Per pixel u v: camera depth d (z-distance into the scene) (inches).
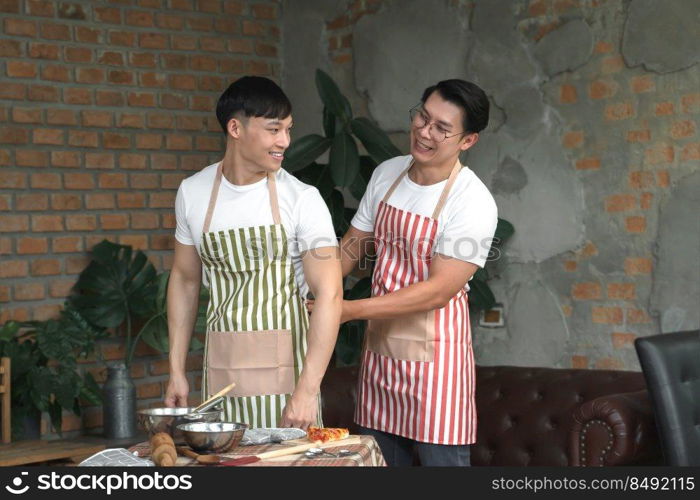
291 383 113.7
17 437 186.5
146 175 212.2
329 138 196.1
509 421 170.9
